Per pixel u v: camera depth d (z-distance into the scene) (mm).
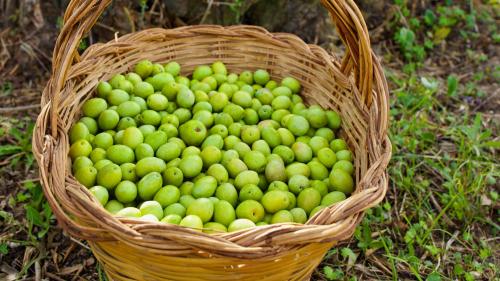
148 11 970
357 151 720
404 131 893
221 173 694
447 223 802
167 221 633
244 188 681
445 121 944
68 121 708
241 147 729
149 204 646
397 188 837
